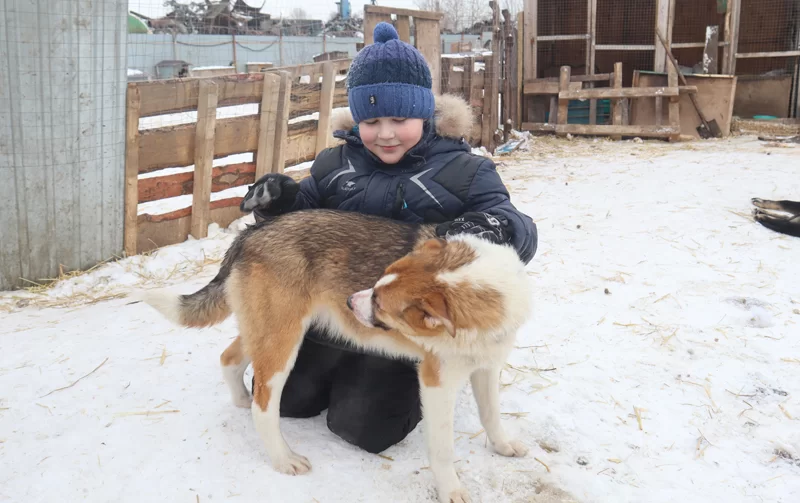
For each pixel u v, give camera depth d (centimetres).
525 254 302
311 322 298
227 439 311
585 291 482
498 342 256
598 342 405
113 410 338
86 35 520
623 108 1244
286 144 705
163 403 344
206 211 636
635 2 1390
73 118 527
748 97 1318
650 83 1214
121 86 557
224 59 2502
